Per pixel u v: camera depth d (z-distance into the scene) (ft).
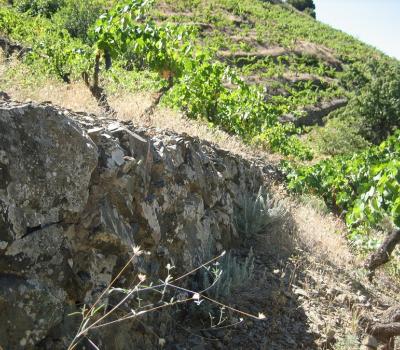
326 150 87.66
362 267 22.17
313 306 15.92
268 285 15.98
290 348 13.34
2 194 8.08
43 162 8.95
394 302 19.88
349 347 14.11
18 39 44.27
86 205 10.14
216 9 179.52
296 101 121.90
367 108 122.72
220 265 14.79
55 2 98.12
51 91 18.35
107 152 11.01
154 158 13.25
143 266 11.57
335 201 31.96
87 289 9.65
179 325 12.50
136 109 22.31
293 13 247.70
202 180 16.34
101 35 23.79
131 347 10.47
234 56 140.05
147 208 12.16
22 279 8.29
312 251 20.63
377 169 18.37
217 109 35.29
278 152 42.57
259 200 20.67
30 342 8.16
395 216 17.42
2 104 9.14
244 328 13.38
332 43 200.44
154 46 25.23
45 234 8.83
